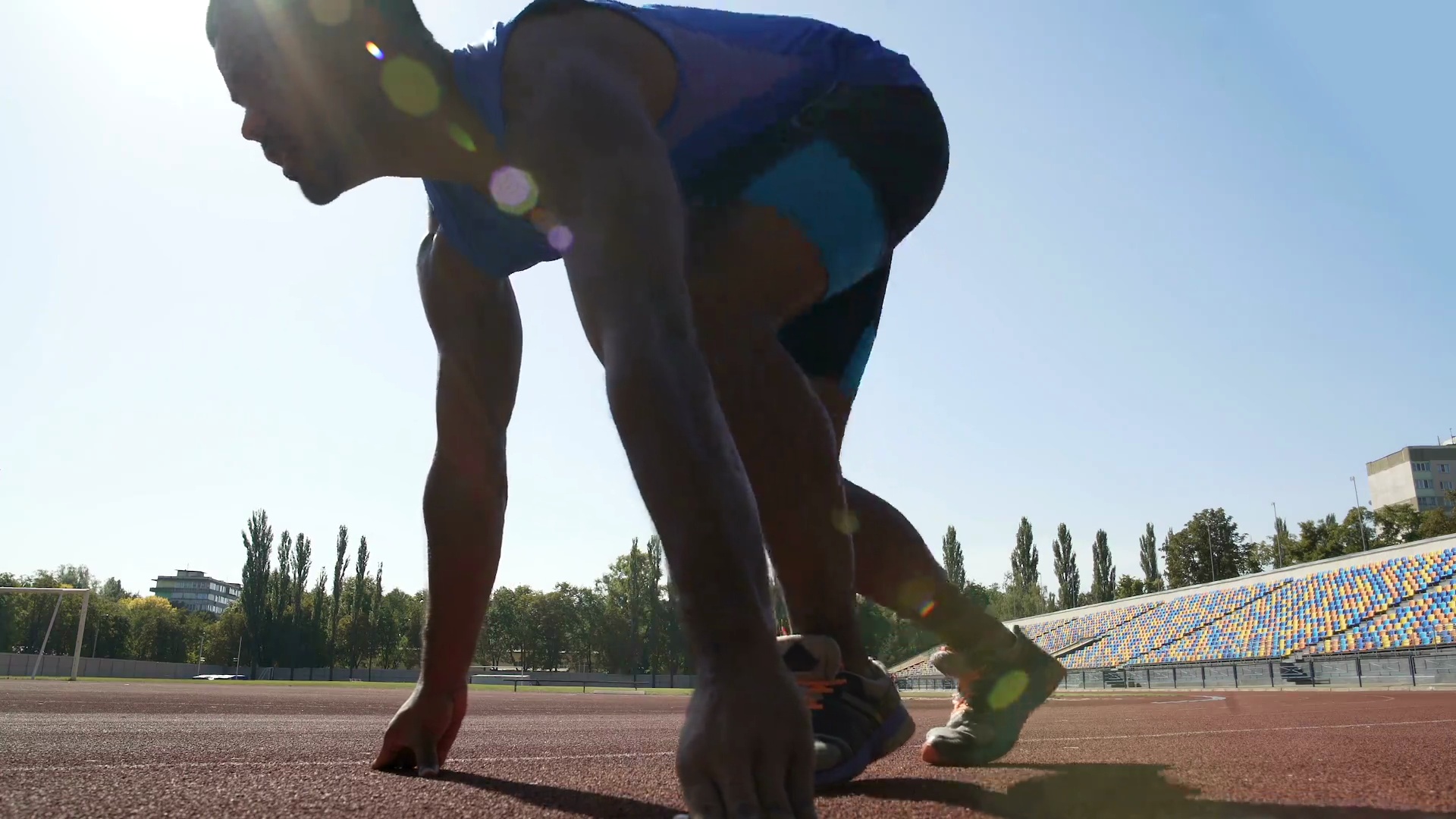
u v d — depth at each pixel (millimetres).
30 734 3377
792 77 1603
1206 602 34406
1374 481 107812
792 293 1729
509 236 1688
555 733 3963
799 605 1577
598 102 1112
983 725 2014
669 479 880
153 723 4391
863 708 1548
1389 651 21406
